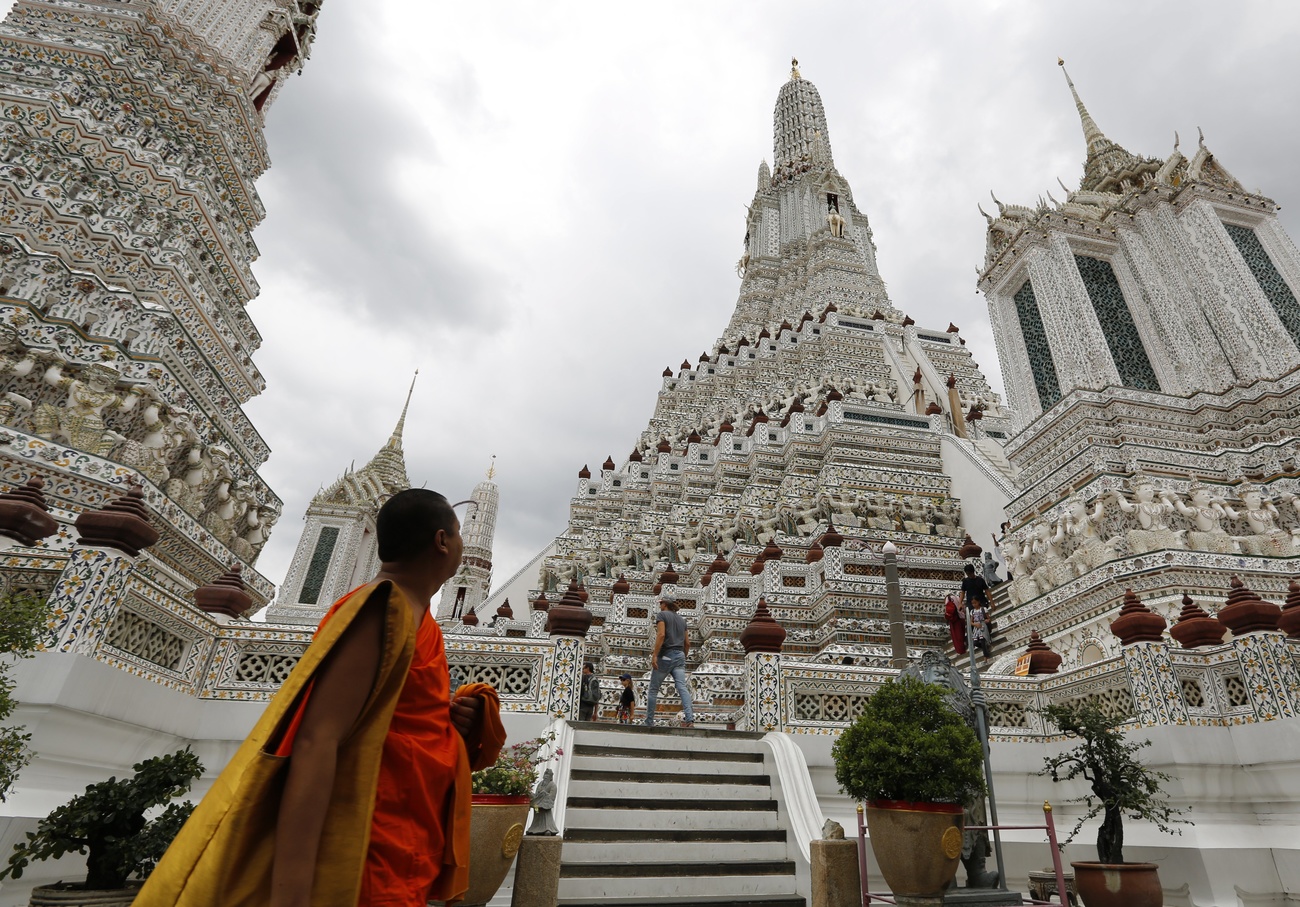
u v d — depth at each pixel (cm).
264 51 2178
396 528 213
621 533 2830
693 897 567
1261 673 726
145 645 586
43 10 1741
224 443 1422
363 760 161
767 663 784
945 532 2073
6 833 425
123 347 1178
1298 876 645
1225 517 1403
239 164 1942
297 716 159
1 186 1247
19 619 414
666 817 623
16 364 1071
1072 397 1638
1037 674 936
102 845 374
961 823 516
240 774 147
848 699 803
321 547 3378
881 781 514
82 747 500
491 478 5472
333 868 149
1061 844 743
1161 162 2064
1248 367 1633
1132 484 1434
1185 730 720
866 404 2506
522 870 489
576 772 646
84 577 518
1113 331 1875
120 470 1042
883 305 4225
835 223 4703
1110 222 1978
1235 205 1880
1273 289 1820
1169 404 1625
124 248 1359
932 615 1659
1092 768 639
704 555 2070
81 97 1588
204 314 1492
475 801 479
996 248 2117
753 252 5506
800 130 6194
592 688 1021
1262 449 1502
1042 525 1556
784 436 2553
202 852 141
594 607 1858
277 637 679
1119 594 1238
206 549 1243
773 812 657
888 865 505
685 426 3794
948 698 627
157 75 1791
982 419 2873
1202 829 675
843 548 1734
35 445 988
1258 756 705
